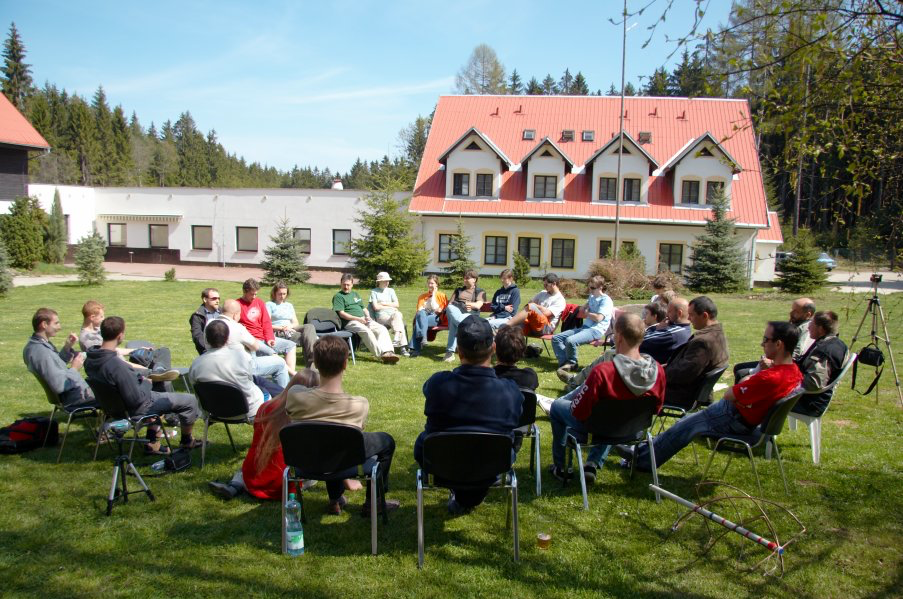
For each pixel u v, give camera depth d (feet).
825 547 12.64
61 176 197.36
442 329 32.55
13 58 242.37
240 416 16.56
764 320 49.90
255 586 11.03
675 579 11.43
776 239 93.40
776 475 16.52
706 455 18.16
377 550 12.37
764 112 14.11
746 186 90.02
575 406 14.42
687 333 20.03
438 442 11.69
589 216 89.45
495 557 12.15
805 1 12.76
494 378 12.71
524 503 14.67
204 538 12.78
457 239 84.12
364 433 13.55
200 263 110.01
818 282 79.71
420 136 214.28
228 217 108.06
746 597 10.87
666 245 89.56
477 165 93.61
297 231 106.32
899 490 15.47
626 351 14.47
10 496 14.65
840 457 17.90
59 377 17.37
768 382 14.40
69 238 107.34
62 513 13.78
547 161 91.97
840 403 24.47
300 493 13.20
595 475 16.05
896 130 13.41
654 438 16.03
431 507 14.49
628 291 74.43
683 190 90.02
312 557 12.09
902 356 34.81
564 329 30.40
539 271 91.86
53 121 251.39
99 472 16.24
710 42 13.83
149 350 20.99
